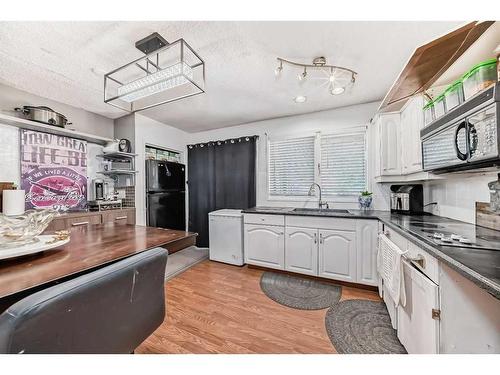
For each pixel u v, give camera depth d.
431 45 1.21
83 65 1.98
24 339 0.53
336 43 1.69
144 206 3.41
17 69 2.05
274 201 3.59
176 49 1.75
